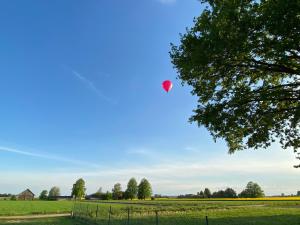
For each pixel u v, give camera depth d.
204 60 13.29
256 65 14.16
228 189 139.62
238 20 12.62
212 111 14.66
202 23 14.24
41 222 32.69
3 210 55.78
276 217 31.33
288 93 13.98
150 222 28.05
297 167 15.57
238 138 17.45
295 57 12.87
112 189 160.12
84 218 33.91
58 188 185.75
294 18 10.97
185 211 43.16
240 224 25.47
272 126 15.32
